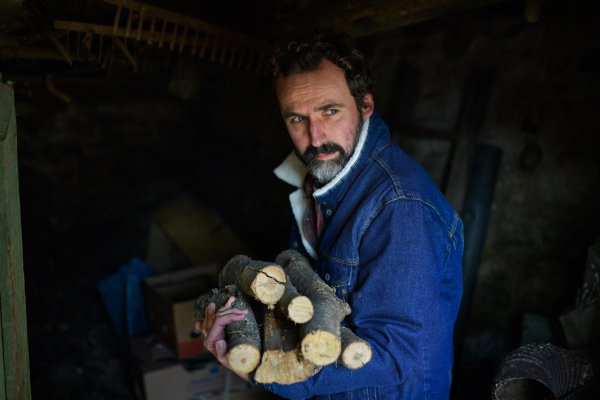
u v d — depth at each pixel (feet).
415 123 8.90
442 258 3.50
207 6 7.10
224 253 13.28
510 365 4.31
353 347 3.02
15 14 5.60
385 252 3.34
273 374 3.10
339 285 3.71
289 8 6.64
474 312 8.14
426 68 8.71
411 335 3.22
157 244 13.74
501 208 7.72
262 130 12.42
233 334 3.29
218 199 14.08
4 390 3.64
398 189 3.45
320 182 4.01
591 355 4.53
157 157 14.17
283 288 3.26
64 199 13.01
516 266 7.54
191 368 9.10
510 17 7.44
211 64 8.89
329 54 3.54
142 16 6.19
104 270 13.24
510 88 7.53
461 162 8.05
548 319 6.82
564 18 6.79
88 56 7.35
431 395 3.57
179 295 10.84
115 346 12.42
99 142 13.38
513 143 7.53
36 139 12.59
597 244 6.07
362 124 3.84
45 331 12.16
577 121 6.73
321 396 3.97
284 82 3.67
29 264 12.50
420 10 5.76
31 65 8.44
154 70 9.84
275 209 12.32
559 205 6.97
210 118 14.16
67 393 11.76
